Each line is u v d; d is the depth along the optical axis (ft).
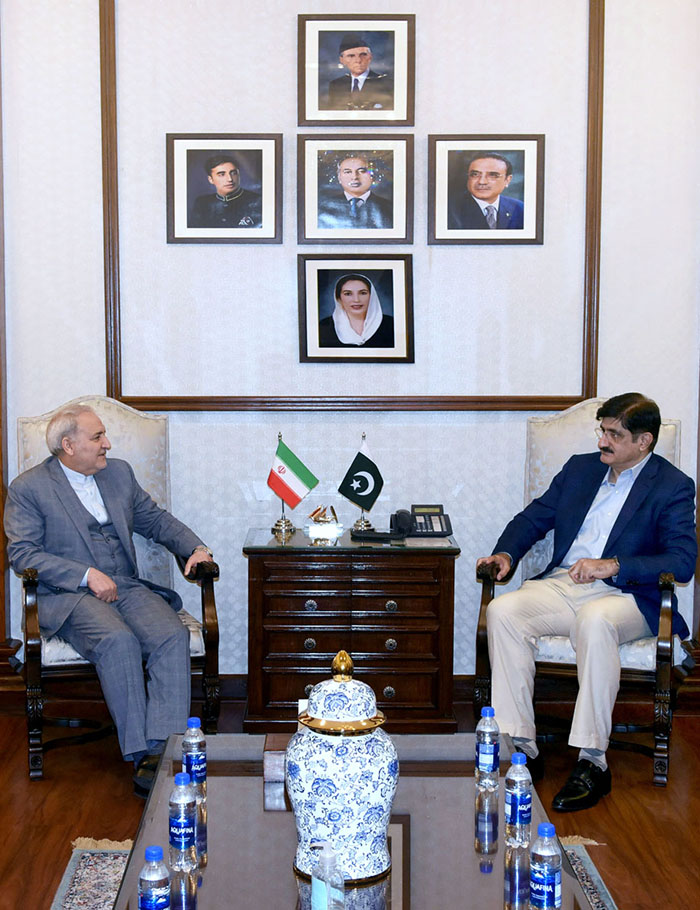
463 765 7.89
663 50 12.79
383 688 11.87
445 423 13.24
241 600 13.35
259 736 8.44
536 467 12.46
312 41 12.74
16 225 12.82
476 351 13.16
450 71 12.86
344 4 12.78
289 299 13.09
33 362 13.00
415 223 13.05
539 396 13.14
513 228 12.96
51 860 8.76
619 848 9.07
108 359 12.98
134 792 10.29
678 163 12.92
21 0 12.59
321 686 6.10
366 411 13.15
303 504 13.29
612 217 13.00
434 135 12.86
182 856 6.21
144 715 10.22
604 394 13.19
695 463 13.24
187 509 13.28
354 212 12.96
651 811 9.90
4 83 12.65
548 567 11.85
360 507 13.16
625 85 12.84
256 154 12.82
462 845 6.61
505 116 12.92
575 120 12.90
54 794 10.25
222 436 13.19
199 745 7.41
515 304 13.09
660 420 11.25
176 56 12.75
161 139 12.85
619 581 10.64
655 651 10.57
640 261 13.04
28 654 10.41
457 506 13.33
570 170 12.95
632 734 12.10
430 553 11.73
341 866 5.93
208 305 13.07
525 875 6.19
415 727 11.81
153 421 12.44
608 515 11.62
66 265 12.91
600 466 11.77
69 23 12.63
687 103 12.86
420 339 13.15
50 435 11.17
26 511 11.07
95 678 10.78
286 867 6.24
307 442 13.23
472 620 13.42
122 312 13.03
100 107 12.71
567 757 11.49
